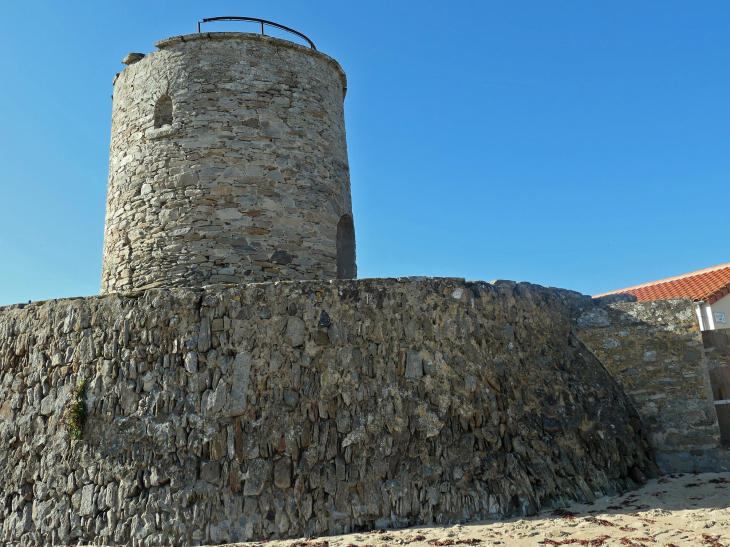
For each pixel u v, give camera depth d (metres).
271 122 11.16
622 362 9.82
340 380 7.78
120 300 8.36
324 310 8.05
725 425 9.38
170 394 7.79
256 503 7.20
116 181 11.47
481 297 8.74
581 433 8.47
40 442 8.30
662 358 9.70
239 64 11.26
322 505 7.20
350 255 12.53
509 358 8.65
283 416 7.57
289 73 11.62
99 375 8.16
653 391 9.59
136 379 7.99
